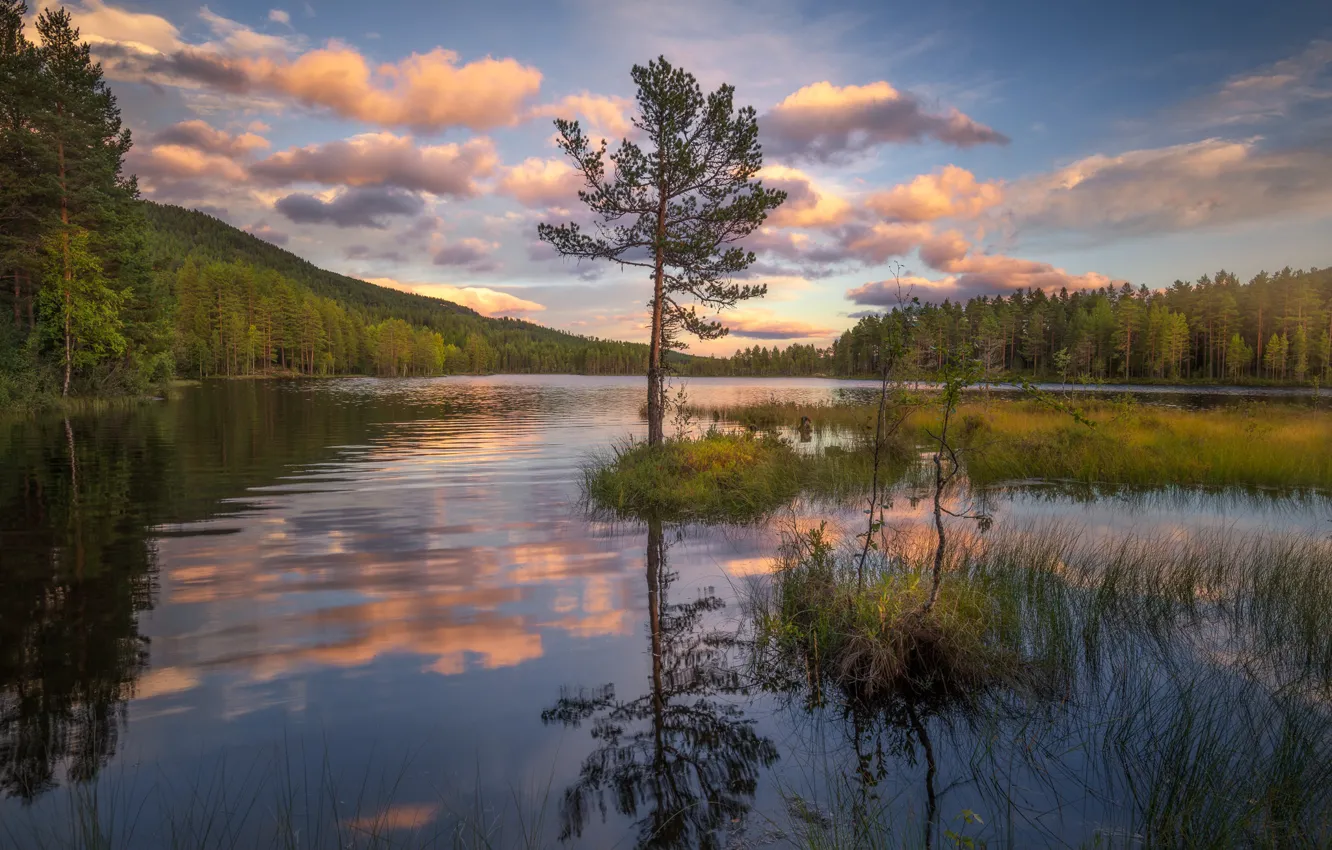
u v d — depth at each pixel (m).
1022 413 22.67
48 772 3.58
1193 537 8.50
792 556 7.75
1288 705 4.18
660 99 14.16
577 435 23.59
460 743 3.91
